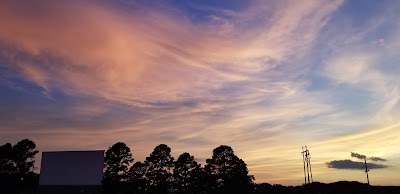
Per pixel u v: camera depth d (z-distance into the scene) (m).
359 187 89.56
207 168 61.78
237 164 61.62
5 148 58.28
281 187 82.25
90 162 47.91
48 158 48.97
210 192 61.00
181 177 60.00
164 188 57.22
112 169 53.62
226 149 62.34
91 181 47.28
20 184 58.78
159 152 57.97
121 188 53.84
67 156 48.56
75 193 48.31
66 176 47.97
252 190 65.81
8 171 58.34
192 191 60.69
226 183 60.59
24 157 59.38
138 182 55.41
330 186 92.06
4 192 57.75
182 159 60.53
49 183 48.28
